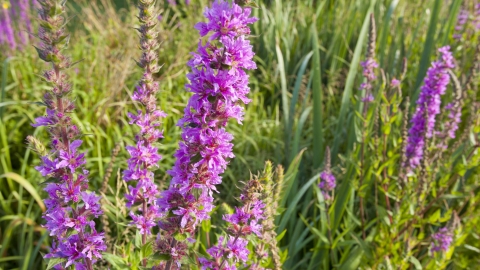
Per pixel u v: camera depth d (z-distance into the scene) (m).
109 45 1.35
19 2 1.23
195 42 1.27
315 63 0.89
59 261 0.45
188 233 0.45
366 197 0.83
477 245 0.78
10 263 0.85
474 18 1.07
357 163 0.75
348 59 1.34
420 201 0.70
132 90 1.14
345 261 0.73
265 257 0.54
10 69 1.17
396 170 0.80
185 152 0.43
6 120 1.02
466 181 0.82
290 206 0.74
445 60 0.71
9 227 0.81
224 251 0.47
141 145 0.52
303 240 0.84
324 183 0.71
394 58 1.07
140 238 0.54
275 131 1.10
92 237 0.45
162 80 1.14
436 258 0.68
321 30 1.44
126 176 0.52
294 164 0.73
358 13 1.33
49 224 0.44
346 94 0.92
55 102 0.43
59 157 0.44
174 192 0.44
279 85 1.28
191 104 0.42
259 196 0.48
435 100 0.72
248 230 0.47
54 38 0.41
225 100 0.41
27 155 0.92
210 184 0.43
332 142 1.05
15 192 0.89
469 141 0.74
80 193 0.44
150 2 0.49
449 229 0.65
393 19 1.23
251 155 1.06
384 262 0.70
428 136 0.72
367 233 0.85
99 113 1.04
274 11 1.49
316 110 0.89
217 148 0.42
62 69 0.42
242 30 0.41
